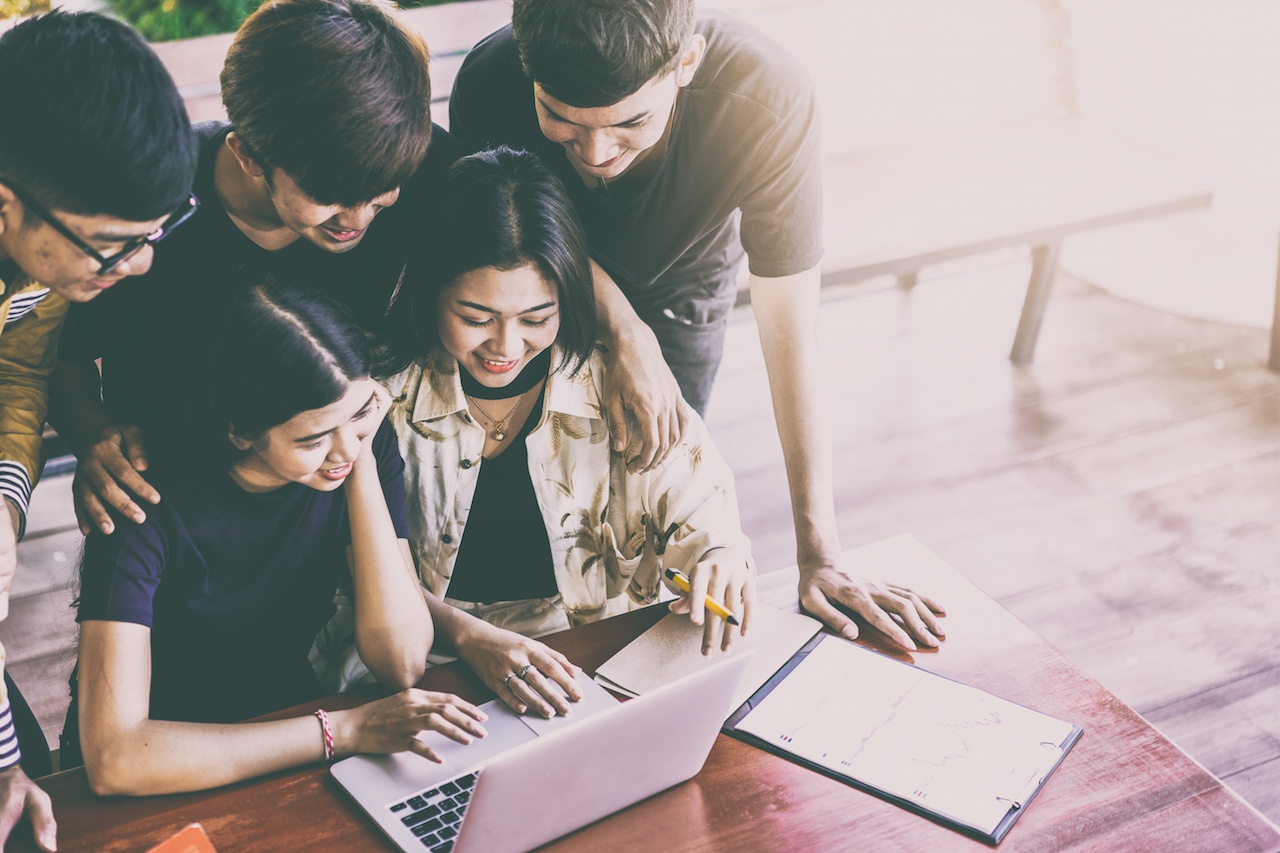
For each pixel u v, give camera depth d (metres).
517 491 1.60
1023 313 3.25
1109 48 3.35
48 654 2.36
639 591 1.66
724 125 1.64
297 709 1.32
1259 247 3.37
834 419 3.10
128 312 1.51
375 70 1.20
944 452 2.98
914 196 3.04
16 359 1.46
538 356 1.54
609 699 1.33
